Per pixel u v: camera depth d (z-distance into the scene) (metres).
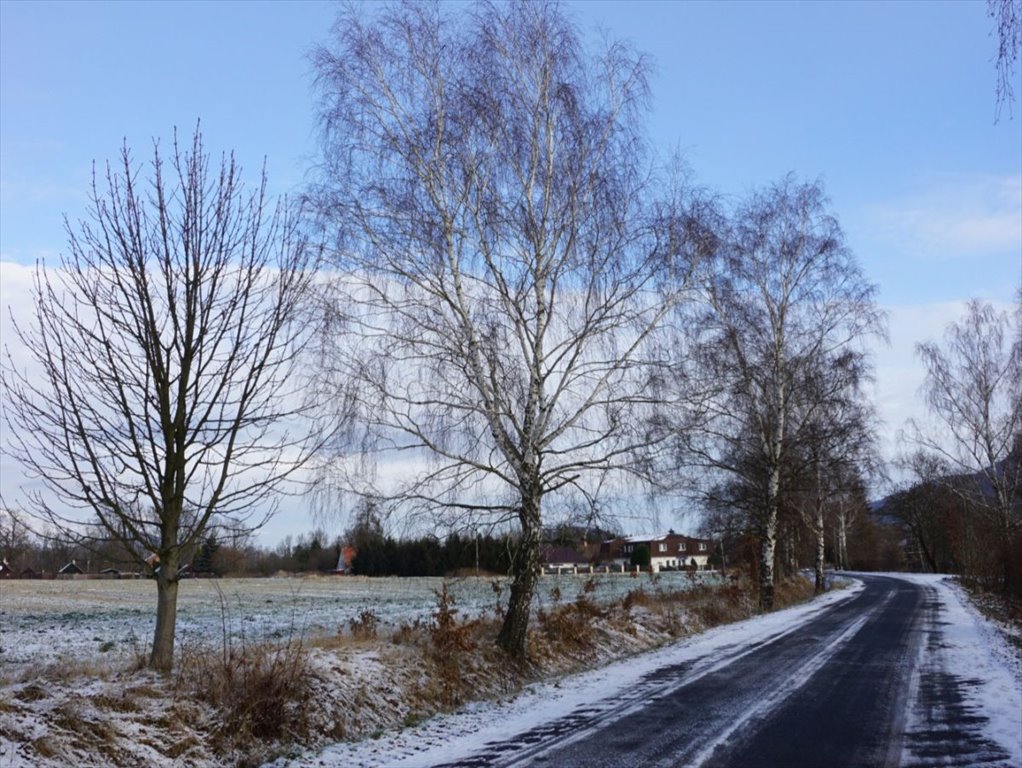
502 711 12.39
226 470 10.51
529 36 15.65
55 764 7.53
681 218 16.05
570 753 9.48
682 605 26.75
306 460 11.44
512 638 15.61
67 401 9.56
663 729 10.68
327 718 10.61
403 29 15.13
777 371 30.34
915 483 60.12
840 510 69.75
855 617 28.30
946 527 56.94
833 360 31.00
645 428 15.84
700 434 19.23
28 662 14.22
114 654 14.97
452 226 15.19
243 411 10.52
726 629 24.89
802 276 30.62
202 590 40.59
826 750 9.40
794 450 32.06
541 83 15.66
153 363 9.98
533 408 15.61
